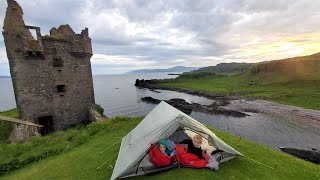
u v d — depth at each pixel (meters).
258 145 12.66
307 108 49.72
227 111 51.28
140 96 90.19
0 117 19.00
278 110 49.66
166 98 81.19
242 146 12.24
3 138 20.86
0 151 13.50
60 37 26.48
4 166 11.75
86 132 16.41
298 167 9.70
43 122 26.75
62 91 27.81
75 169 10.21
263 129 36.94
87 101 29.34
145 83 147.38
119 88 140.12
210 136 9.46
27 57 24.06
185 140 9.91
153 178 8.47
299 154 25.64
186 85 118.69
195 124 9.43
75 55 27.69
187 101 71.25
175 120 9.23
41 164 11.73
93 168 10.18
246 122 42.00
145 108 64.06
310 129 35.38
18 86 23.83
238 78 132.38
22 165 12.14
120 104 73.00
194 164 8.92
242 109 53.59
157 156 8.83
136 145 9.36
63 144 14.71
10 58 23.31
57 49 26.14
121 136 14.91
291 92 69.06
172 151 9.09
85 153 12.23
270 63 119.50
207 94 84.94
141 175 8.77
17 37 23.12
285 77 99.12
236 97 73.50
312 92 64.50
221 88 100.44
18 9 23.22
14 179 10.06
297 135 33.00
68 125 27.70
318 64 104.81
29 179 9.65
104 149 12.64
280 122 40.44
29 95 24.59
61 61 26.69
